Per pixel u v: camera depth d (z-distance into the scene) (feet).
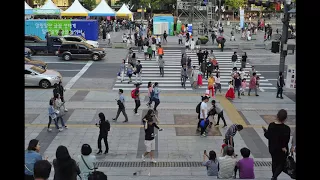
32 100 72.23
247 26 190.08
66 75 96.43
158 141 51.42
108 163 43.60
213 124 58.75
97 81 90.58
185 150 48.19
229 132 43.14
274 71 105.09
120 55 124.67
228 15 287.48
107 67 106.83
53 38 123.85
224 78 96.68
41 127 56.54
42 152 46.75
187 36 134.31
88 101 72.23
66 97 75.00
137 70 89.71
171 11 287.69
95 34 146.00
